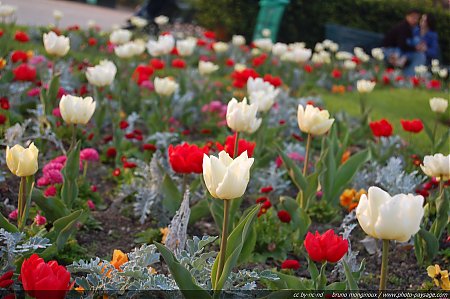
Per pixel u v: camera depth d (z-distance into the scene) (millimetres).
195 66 12148
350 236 4758
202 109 7574
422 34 15008
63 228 3492
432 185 5203
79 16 22562
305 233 4281
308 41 17891
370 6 18359
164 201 4363
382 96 11656
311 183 4449
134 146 6230
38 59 7441
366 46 16688
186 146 3746
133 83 7531
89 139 5824
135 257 3172
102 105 6090
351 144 7215
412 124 5633
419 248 4199
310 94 10445
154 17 16766
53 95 5582
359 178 5453
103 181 5422
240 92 8352
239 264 3811
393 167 5160
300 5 17578
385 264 2562
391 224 2377
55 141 5199
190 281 2721
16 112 6320
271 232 4305
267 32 14352
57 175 4316
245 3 17422
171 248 3627
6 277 2873
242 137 5699
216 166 2451
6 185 4664
